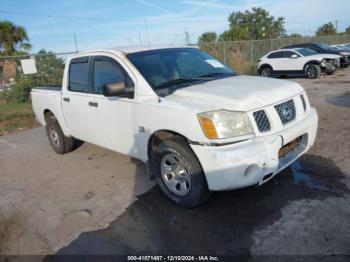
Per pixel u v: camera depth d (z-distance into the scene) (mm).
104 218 3666
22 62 12062
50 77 13305
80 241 3299
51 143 6258
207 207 3600
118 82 3762
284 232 3037
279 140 3232
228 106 3145
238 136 3088
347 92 9719
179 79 4020
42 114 6137
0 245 3383
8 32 22531
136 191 4211
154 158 3764
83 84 4797
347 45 20453
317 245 2814
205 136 3094
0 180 5199
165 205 3770
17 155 6488
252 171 3088
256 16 40781
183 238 3141
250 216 3357
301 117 3652
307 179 4004
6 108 11773
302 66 14422
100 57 4422
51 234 3488
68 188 4570
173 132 3508
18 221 3832
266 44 21719
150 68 3965
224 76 4285
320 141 5309
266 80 3969
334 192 3637
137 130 3855
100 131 4574
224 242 3014
